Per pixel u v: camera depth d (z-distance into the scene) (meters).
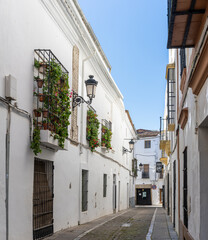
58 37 10.07
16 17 7.09
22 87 7.37
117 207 22.36
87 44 13.44
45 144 8.30
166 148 17.89
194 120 6.16
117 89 20.41
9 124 6.66
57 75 8.40
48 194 9.29
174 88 13.42
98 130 15.82
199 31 5.57
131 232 11.34
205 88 4.96
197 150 5.83
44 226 8.80
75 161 12.18
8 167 6.56
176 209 11.36
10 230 6.61
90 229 11.38
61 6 9.95
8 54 6.70
